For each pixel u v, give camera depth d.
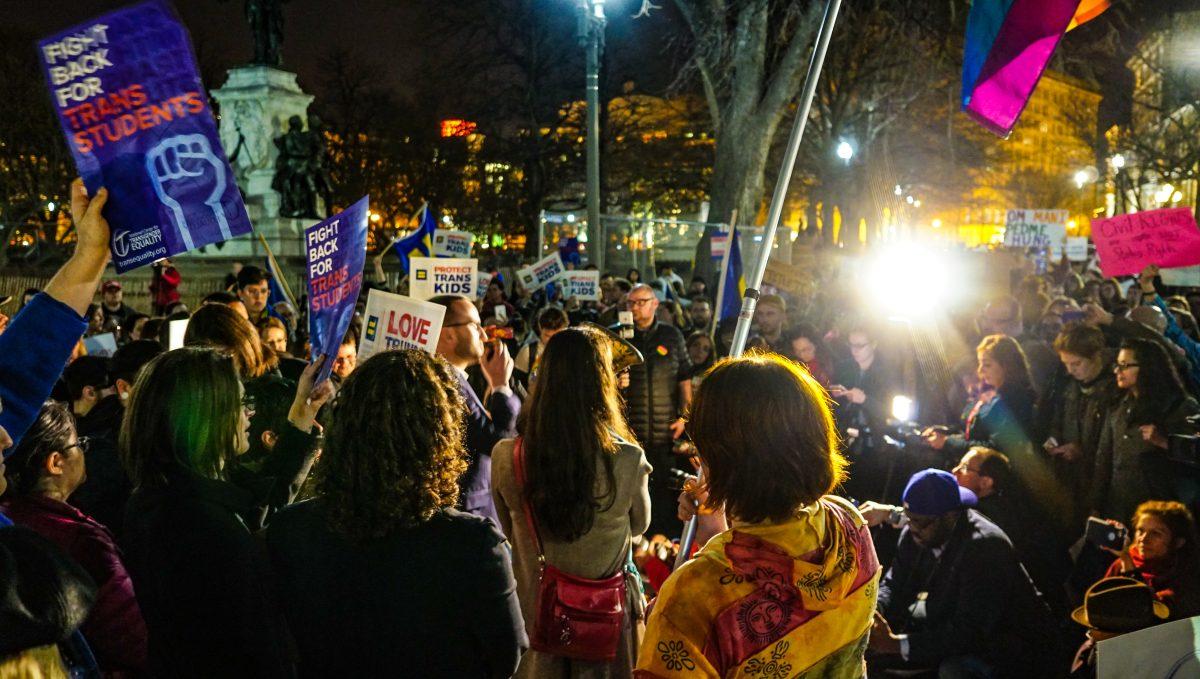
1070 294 13.95
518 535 3.49
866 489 6.89
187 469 2.81
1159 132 41.16
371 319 4.19
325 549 2.39
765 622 1.88
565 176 40.03
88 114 2.63
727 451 1.95
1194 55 35.00
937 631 4.36
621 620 3.37
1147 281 8.72
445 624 2.35
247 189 22.69
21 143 32.97
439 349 4.54
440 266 6.66
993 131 4.54
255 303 7.59
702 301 11.85
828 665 1.96
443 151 44.97
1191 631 1.73
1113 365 5.67
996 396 6.05
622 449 3.38
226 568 2.73
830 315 12.59
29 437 2.91
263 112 22.53
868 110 28.72
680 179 45.06
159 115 2.66
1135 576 4.21
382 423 2.38
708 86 22.23
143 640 2.86
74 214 2.66
